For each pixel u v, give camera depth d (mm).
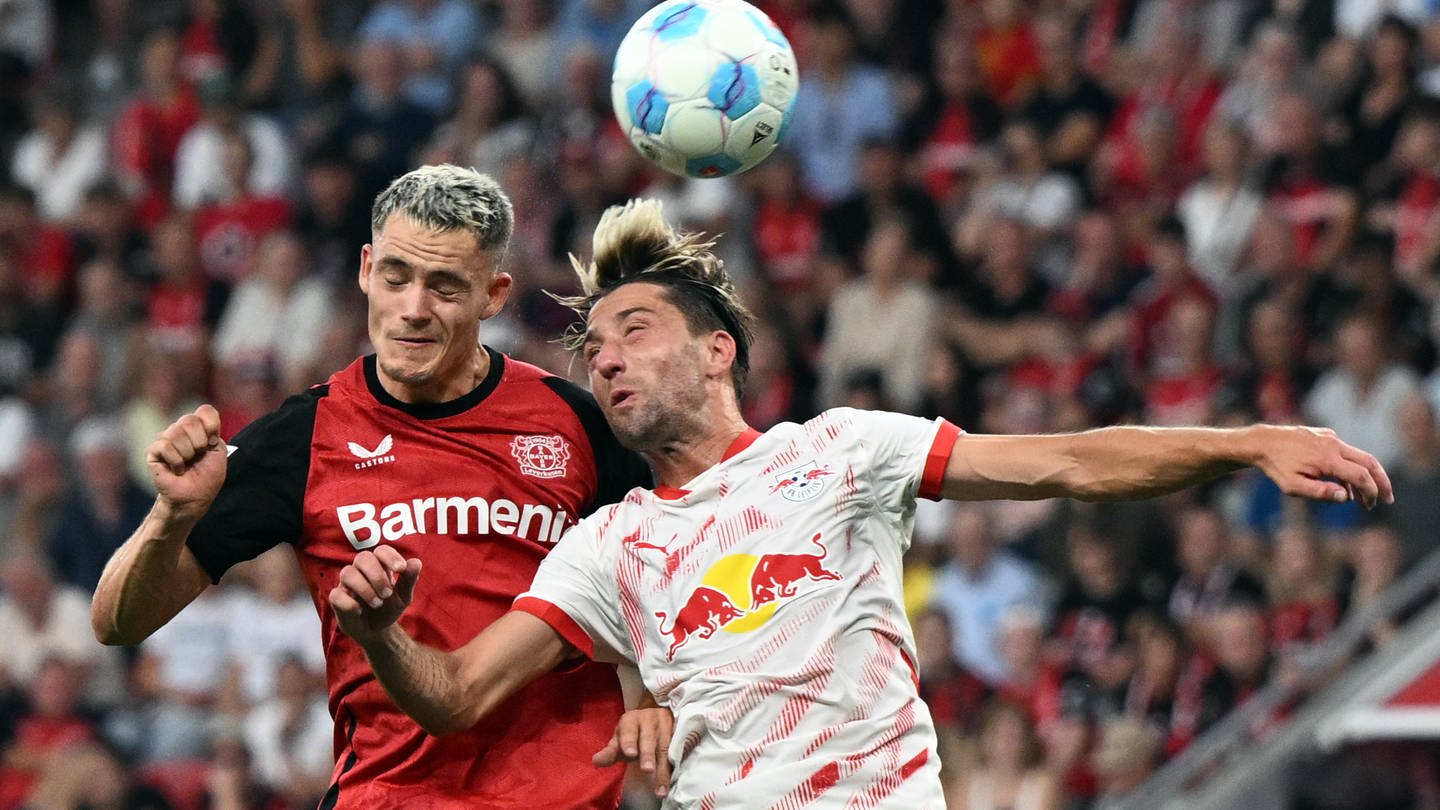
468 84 47562
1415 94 40469
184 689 38969
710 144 17641
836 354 42094
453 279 15977
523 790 16547
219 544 16156
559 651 16156
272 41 54000
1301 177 40750
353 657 16672
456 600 16438
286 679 36656
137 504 42375
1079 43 47656
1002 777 31922
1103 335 39844
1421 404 34719
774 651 15484
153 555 15266
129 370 46562
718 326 16609
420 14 52094
